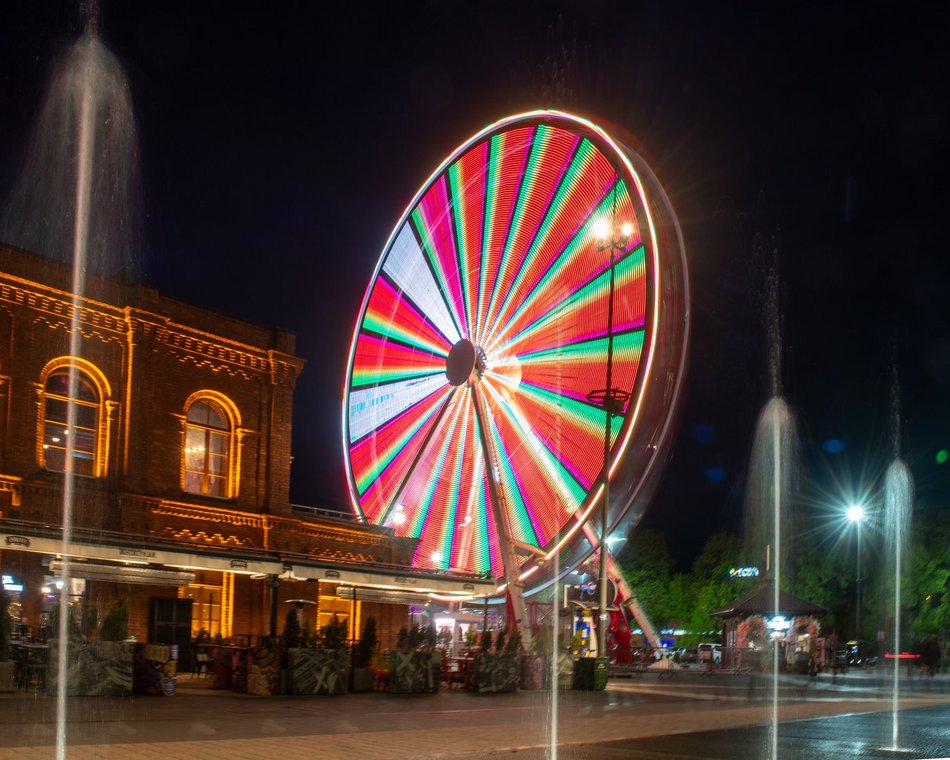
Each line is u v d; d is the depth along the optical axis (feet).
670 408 133.80
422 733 52.06
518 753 45.34
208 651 100.83
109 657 69.26
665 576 233.96
